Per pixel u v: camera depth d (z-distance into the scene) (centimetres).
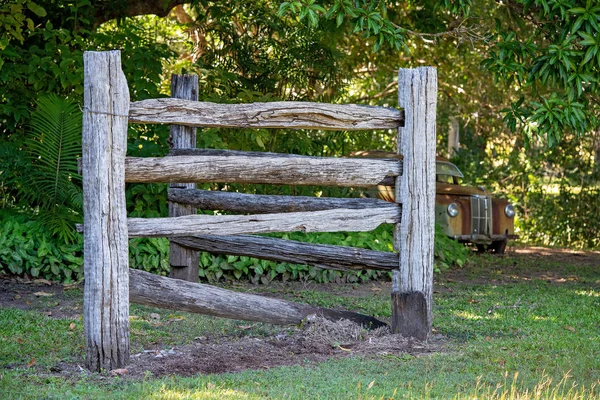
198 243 854
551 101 949
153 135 1144
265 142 1237
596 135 1861
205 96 1177
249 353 666
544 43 1391
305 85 1411
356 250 748
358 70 1936
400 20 1429
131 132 1098
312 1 903
